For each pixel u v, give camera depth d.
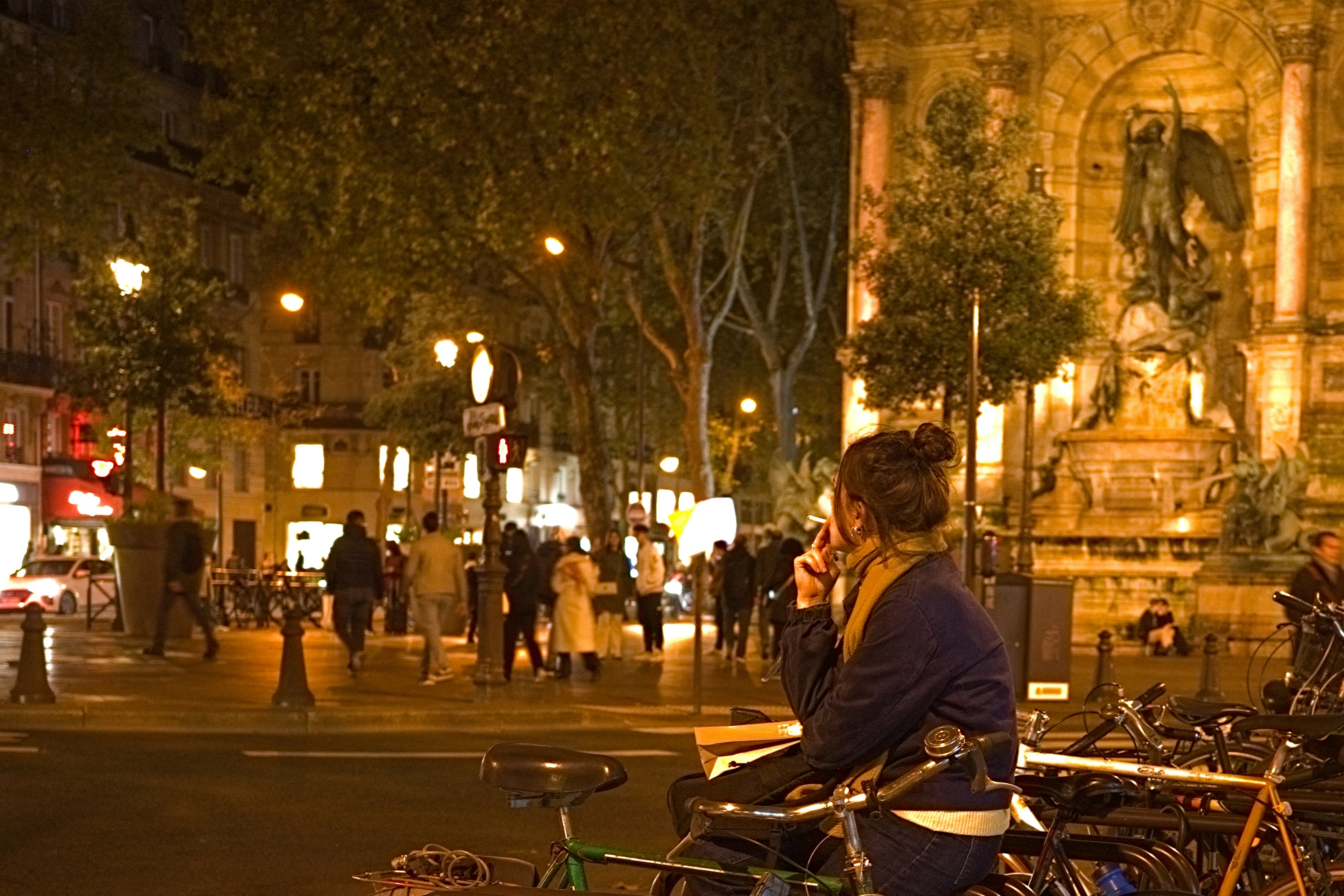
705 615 71.19
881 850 6.05
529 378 98.56
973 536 30.38
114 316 49.72
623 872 12.51
